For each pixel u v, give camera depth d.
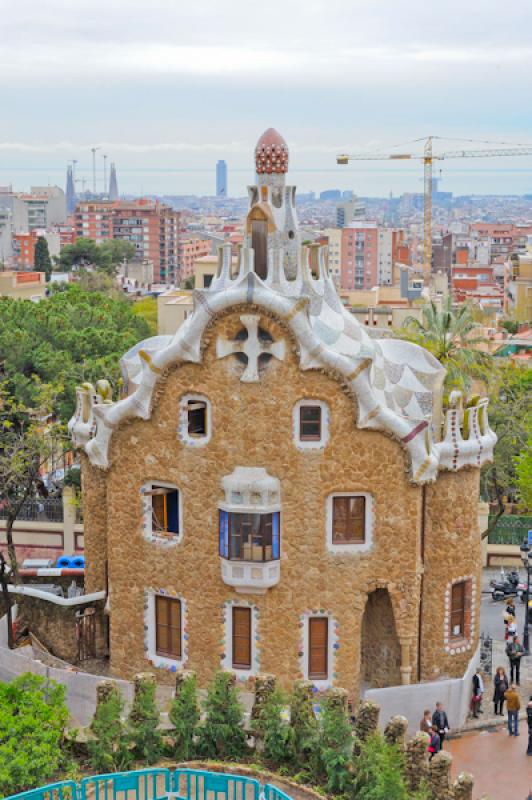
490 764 38.03
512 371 78.50
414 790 31.50
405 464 39.16
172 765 32.47
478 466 41.91
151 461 40.47
